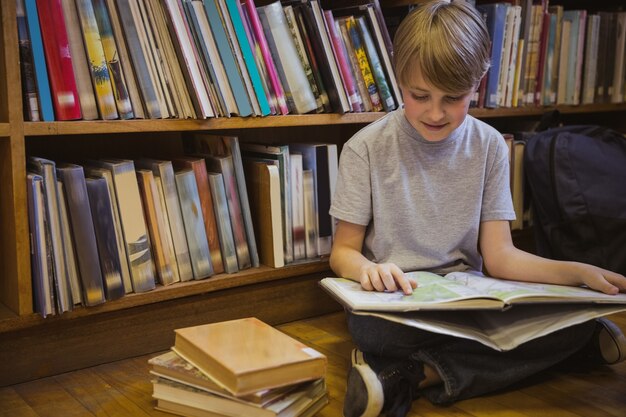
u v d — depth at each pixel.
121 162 1.30
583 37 2.03
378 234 1.29
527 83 1.91
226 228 1.44
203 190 1.41
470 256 1.35
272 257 1.49
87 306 1.26
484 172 1.31
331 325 1.54
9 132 1.15
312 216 1.55
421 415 1.10
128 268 1.31
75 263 1.25
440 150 1.29
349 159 1.30
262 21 1.46
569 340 1.19
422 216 1.29
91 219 1.24
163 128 1.32
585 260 1.68
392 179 1.29
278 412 0.96
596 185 1.68
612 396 1.17
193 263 1.40
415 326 1.03
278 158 1.48
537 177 1.75
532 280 1.25
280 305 1.55
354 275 1.20
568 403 1.14
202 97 1.35
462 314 1.14
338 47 1.52
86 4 1.23
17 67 1.16
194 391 1.04
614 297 1.13
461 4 1.19
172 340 1.40
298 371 1.00
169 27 1.32
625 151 1.80
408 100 1.17
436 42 1.09
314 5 1.48
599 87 2.12
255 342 1.06
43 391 1.20
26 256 1.19
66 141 1.49
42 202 1.19
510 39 1.81
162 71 1.32
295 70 1.49
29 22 1.18
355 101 1.55
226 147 1.46
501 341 1.10
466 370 1.13
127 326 1.34
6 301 1.27
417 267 1.29
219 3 1.37
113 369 1.29
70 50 1.23
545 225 1.75
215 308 1.45
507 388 1.20
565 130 1.85
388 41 1.60
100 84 1.26
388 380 1.08
